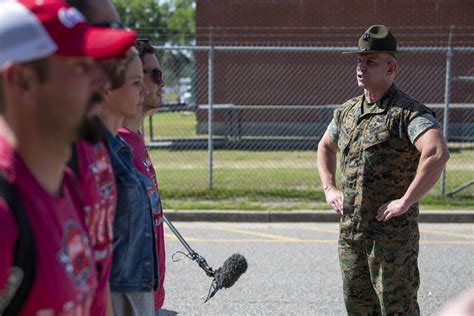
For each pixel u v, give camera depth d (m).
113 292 2.72
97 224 2.06
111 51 1.64
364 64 3.94
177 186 10.83
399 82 18.58
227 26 18.92
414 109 3.84
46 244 1.61
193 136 18.53
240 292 6.16
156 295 3.32
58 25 1.61
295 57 18.72
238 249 7.70
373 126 3.91
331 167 4.33
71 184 1.90
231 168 12.84
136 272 2.75
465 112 18.12
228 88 18.78
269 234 8.50
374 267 3.92
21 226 1.56
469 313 1.06
